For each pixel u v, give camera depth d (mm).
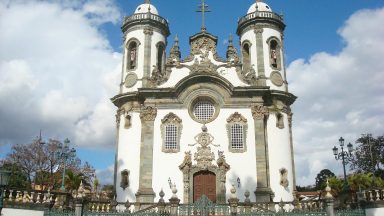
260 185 35375
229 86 37531
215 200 35531
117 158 38875
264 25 41562
